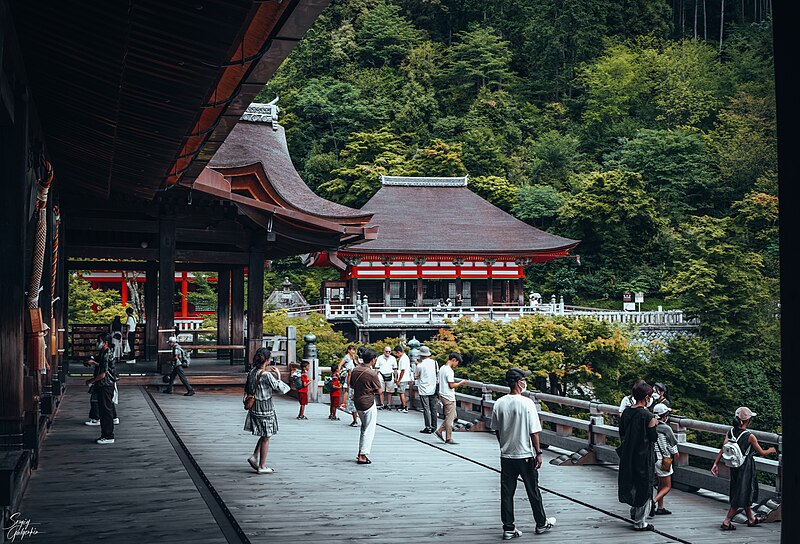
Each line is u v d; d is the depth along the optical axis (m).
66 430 14.19
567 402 14.35
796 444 2.45
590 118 88.75
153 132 10.20
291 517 8.76
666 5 105.56
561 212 70.38
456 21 104.12
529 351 35.03
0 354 8.59
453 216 58.25
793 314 2.46
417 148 81.75
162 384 21.53
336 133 83.62
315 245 24.77
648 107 89.56
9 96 7.64
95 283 48.56
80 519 8.24
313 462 12.26
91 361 14.12
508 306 50.44
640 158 77.94
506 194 75.94
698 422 11.37
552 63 97.12
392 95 88.62
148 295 27.55
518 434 8.21
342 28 93.19
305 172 80.56
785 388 2.48
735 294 47.19
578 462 13.29
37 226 10.28
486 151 80.81
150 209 21.09
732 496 8.82
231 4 5.69
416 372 16.69
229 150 22.55
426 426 16.33
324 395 23.20
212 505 9.08
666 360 39.16
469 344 35.12
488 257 53.81
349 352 20.05
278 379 11.14
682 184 74.75
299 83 88.75
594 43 99.44
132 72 7.72
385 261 53.03
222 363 27.31
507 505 8.17
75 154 12.96
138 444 12.91
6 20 6.38
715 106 85.88
